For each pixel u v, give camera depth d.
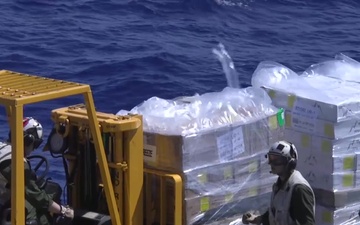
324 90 10.65
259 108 10.16
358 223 10.55
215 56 23.72
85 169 9.77
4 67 21.94
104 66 22.06
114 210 9.12
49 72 21.64
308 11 29.48
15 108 8.24
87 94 8.82
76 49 23.53
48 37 24.45
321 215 10.45
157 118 9.61
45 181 9.41
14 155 8.31
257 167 10.07
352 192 10.45
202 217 9.62
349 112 10.27
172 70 22.08
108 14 27.50
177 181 9.36
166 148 9.48
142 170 9.48
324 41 26.20
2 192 9.10
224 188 9.77
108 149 9.39
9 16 26.42
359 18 29.16
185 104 9.99
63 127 9.77
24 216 8.51
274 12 28.98
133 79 21.14
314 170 10.46
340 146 10.29
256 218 9.52
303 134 10.52
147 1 28.73
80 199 9.86
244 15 28.39
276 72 11.05
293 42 26.02
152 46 24.11
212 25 27.19
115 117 9.41
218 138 9.66
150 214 9.65
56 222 9.39
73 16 26.89
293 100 10.60
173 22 27.16
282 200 9.13
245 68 22.80
